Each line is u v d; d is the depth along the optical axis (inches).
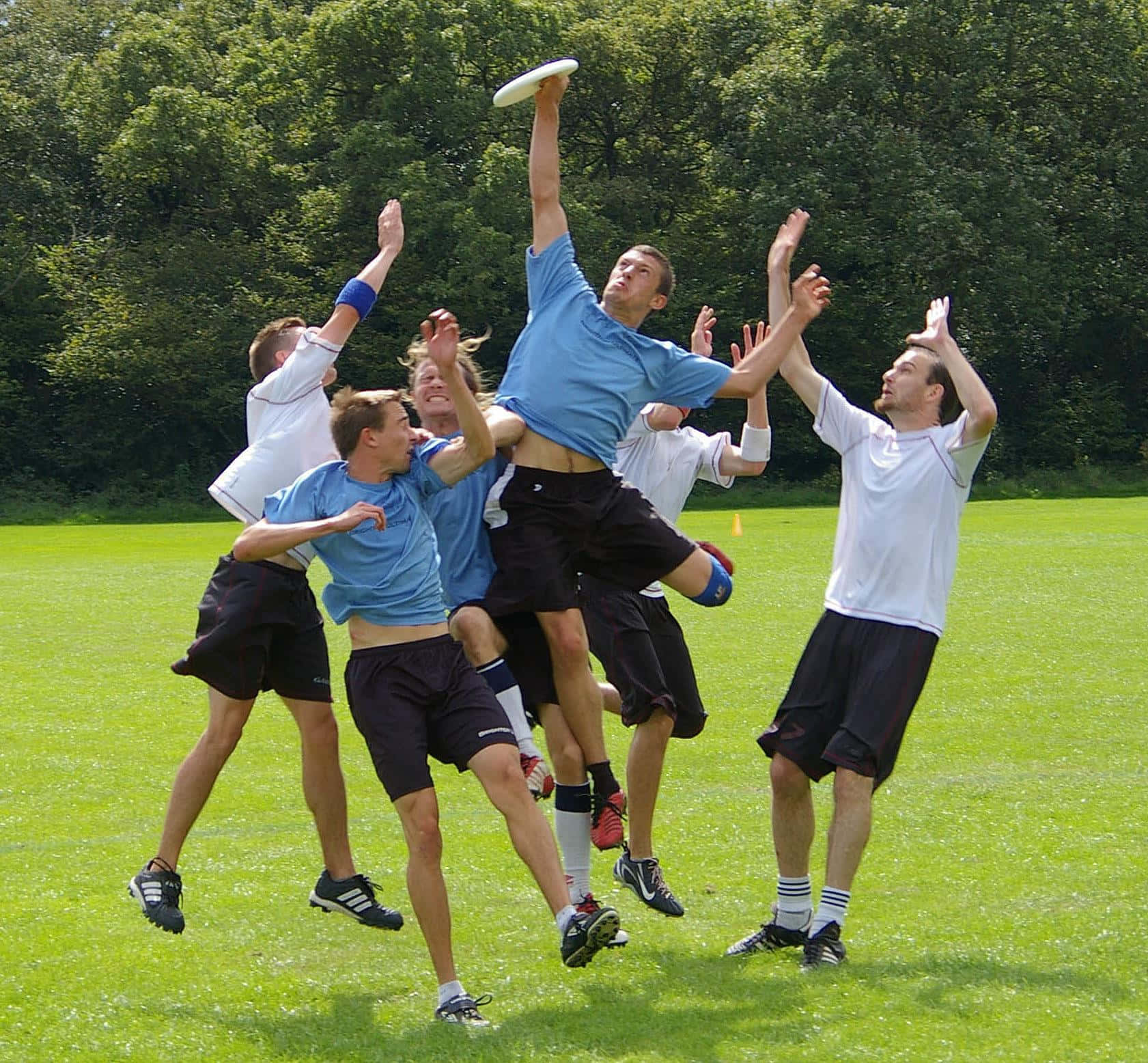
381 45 2097.7
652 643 287.0
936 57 2142.0
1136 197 2220.7
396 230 288.4
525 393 258.2
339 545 235.1
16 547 1211.2
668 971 243.4
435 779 403.5
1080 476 2183.8
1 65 2432.3
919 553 250.2
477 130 2116.1
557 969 246.8
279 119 2298.2
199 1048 210.7
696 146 2327.8
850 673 252.7
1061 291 2133.4
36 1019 222.8
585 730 266.5
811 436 2257.6
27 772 404.5
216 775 261.9
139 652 612.7
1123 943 245.4
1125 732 439.2
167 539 1325.0
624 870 281.0
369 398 238.8
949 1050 198.5
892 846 319.0
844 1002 220.4
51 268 2165.4
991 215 2062.0
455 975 224.8
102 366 2052.2
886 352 2212.1
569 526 259.9
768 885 299.1
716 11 2212.1
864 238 2048.5
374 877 307.7
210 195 2295.8
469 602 266.7
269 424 272.7
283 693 269.4
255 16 2438.5
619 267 259.4
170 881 258.1
